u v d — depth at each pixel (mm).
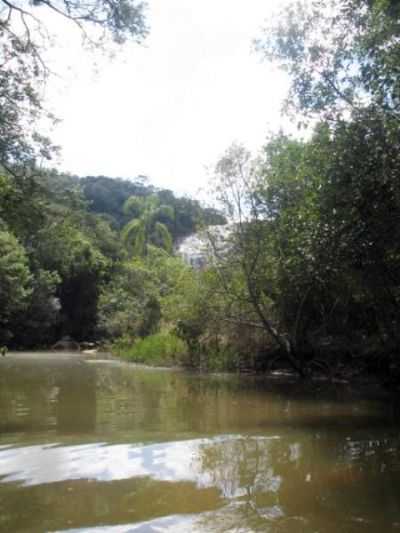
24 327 38281
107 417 8508
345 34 10211
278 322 16578
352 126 9711
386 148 9148
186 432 7383
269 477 5301
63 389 12320
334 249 10719
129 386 13039
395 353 14070
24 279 26266
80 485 4941
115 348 27062
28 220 11633
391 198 9320
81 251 41406
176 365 19359
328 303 16281
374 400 11031
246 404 10211
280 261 14648
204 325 17891
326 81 10484
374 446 6715
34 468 5457
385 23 8977
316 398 11258
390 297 12633
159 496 4676
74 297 42812
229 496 4715
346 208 9953
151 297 25234
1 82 10508
